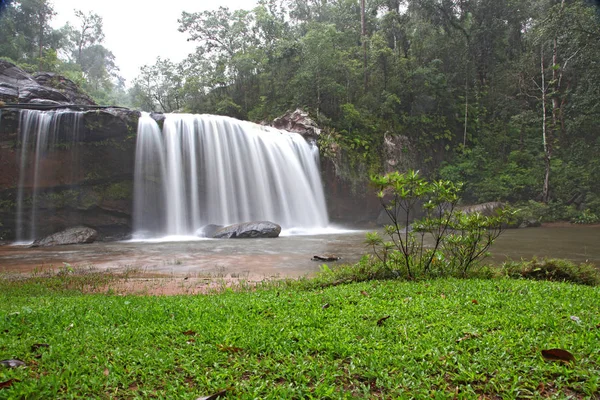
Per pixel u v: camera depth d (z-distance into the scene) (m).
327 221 26.86
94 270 9.80
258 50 36.47
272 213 24.25
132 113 20.78
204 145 22.64
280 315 4.31
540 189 29.47
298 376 2.80
